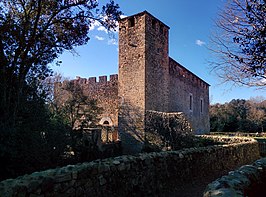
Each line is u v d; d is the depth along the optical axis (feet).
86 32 26.13
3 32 19.19
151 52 47.21
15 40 20.10
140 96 44.32
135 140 42.78
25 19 21.44
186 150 20.30
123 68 47.62
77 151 26.86
